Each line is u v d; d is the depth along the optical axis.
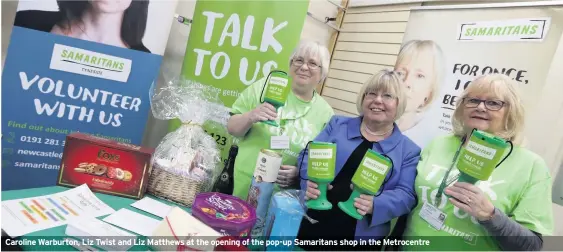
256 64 1.59
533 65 1.26
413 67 1.60
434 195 1.24
